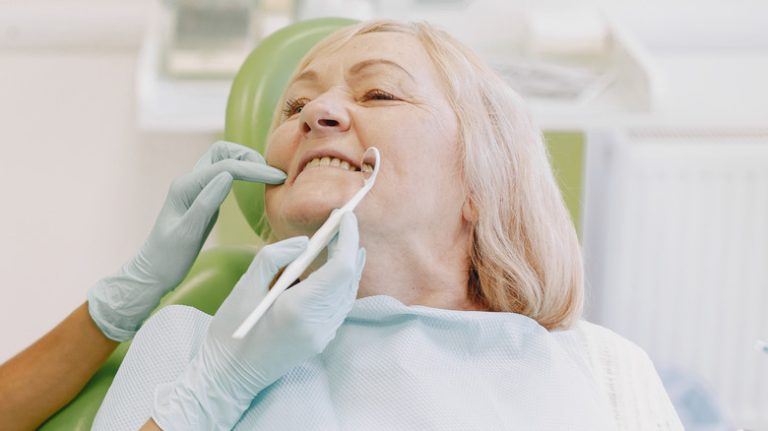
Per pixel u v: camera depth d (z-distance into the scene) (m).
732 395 2.78
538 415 1.21
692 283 2.71
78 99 2.63
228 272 1.54
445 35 1.36
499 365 1.26
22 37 2.57
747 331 2.74
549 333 1.33
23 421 1.33
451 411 1.17
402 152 1.24
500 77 1.38
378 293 1.29
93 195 2.70
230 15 2.45
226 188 1.31
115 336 1.35
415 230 1.26
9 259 2.73
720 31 2.63
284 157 1.30
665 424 1.33
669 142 2.63
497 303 1.35
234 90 1.61
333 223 1.13
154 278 1.34
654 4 2.64
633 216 2.66
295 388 1.20
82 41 2.58
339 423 1.19
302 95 1.35
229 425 1.17
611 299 2.71
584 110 2.25
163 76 2.40
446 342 1.26
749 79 2.65
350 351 1.24
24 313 2.77
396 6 2.60
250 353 1.14
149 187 2.70
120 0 2.57
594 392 1.30
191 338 1.27
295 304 1.11
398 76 1.29
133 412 1.21
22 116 2.63
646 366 1.39
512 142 1.35
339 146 1.24
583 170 2.45
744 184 2.64
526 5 2.64
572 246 1.38
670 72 2.64
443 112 1.29
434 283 1.31
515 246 1.35
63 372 1.34
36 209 2.70
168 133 2.66
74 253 2.74
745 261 2.70
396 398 1.19
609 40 2.51
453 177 1.29
